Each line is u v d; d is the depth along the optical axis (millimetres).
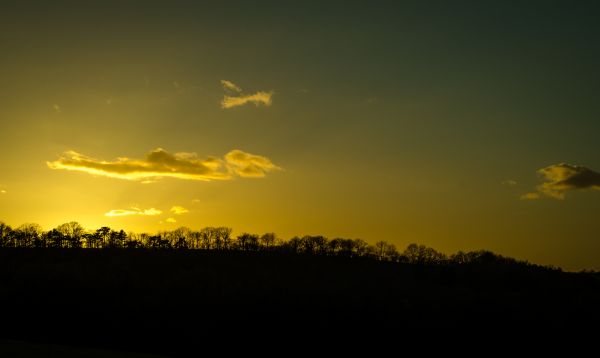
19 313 78250
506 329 74562
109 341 74500
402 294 89000
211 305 78438
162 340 74562
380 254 171250
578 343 72188
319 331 74062
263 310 75938
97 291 84375
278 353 73250
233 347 73938
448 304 80938
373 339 73438
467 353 72500
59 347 67312
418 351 72812
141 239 182250
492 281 108688
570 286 99438
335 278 108500
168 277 102688
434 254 167500
